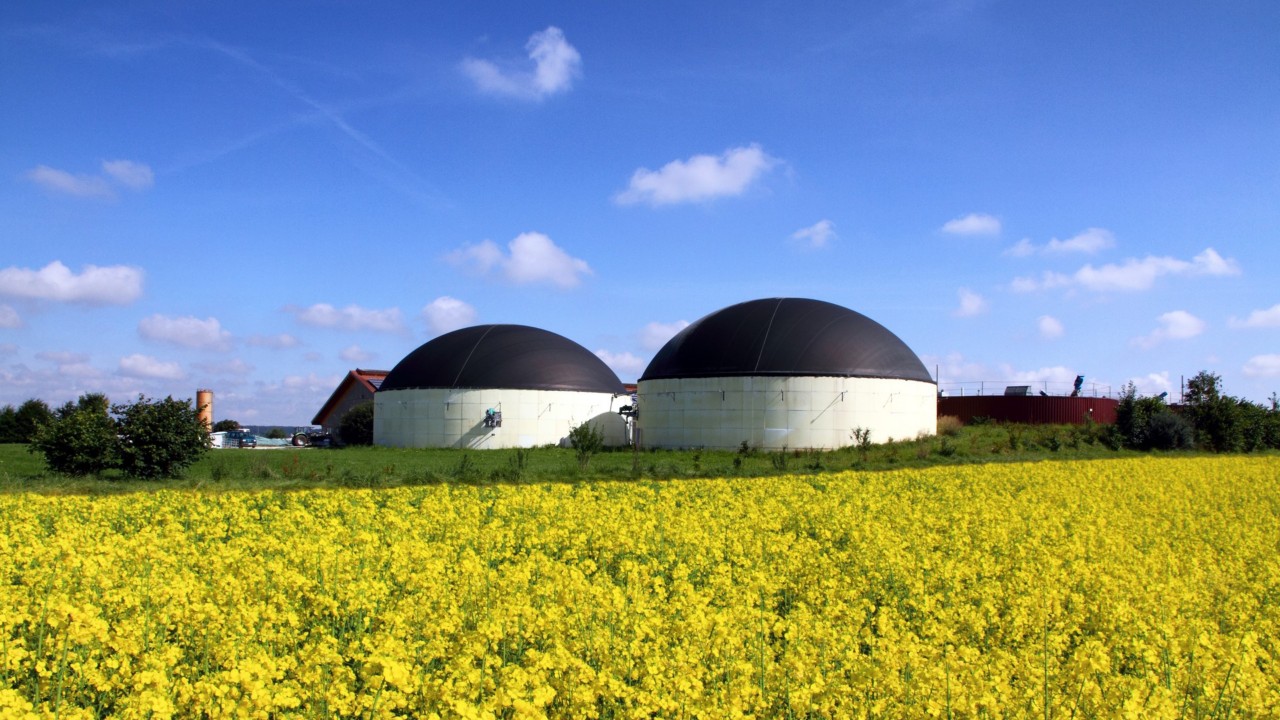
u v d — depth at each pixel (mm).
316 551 12227
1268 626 11039
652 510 20484
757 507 20844
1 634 8289
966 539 16453
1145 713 7250
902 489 27062
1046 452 49500
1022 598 11023
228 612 9297
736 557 14430
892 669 7855
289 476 30250
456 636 8969
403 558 12422
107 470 32156
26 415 78000
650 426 57406
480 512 18969
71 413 30719
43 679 7941
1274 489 28547
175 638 9414
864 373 53531
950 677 7832
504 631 9070
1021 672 8195
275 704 6848
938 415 72750
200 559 12516
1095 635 10719
